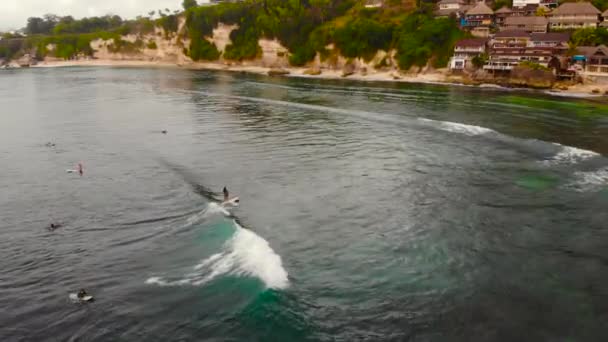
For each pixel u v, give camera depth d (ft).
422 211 145.07
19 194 163.43
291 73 549.13
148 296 102.17
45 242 128.36
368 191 161.38
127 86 453.99
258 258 116.26
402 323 94.53
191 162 195.42
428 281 108.78
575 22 414.21
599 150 201.05
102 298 101.96
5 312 97.86
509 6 479.00
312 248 123.65
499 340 89.81
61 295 103.60
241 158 200.03
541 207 146.10
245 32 642.22
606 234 128.88
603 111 275.59
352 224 137.18
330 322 94.48
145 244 125.59
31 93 417.08
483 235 129.70
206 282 106.73
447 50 446.19
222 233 129.70
